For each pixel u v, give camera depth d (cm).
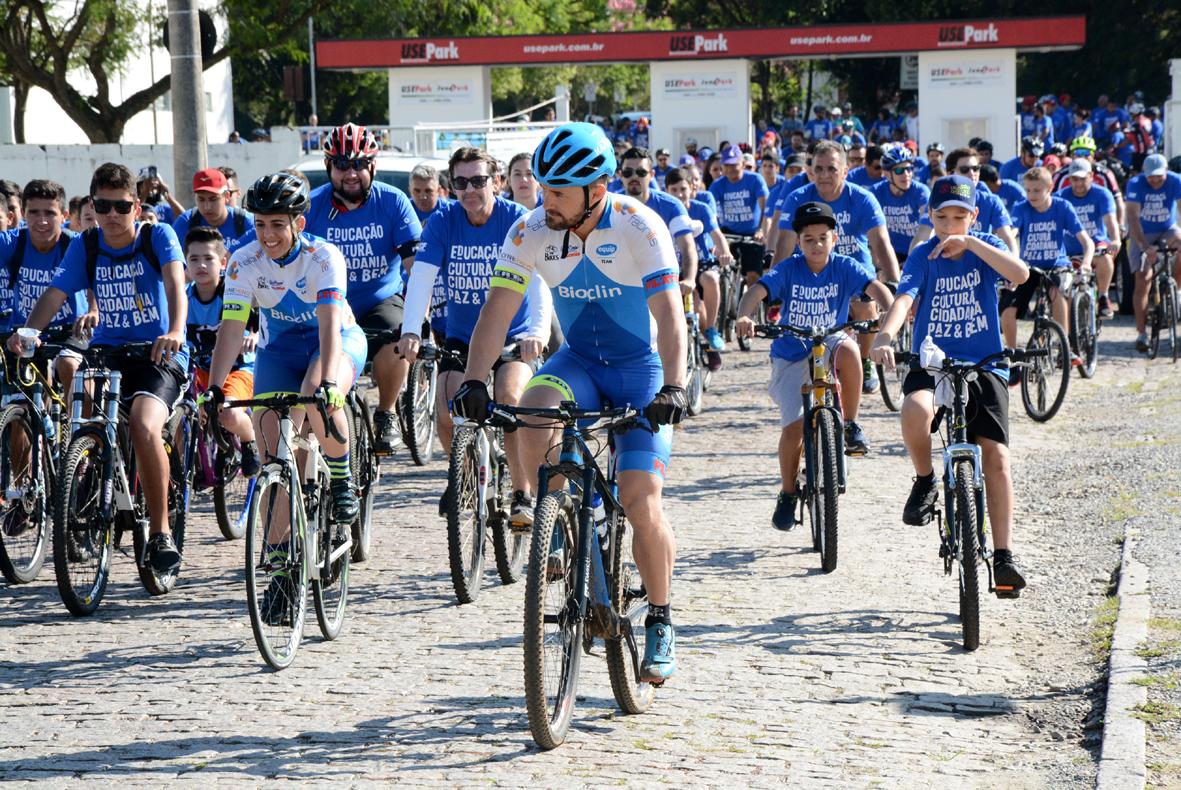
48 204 1087
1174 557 934
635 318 672
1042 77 6062
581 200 633
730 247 2206
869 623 843
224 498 1077
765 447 1435
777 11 6444
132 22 3550
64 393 1026
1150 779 596
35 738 673
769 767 623
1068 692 718
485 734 665
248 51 3800
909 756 638
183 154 1695
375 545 1063
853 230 1362
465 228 1031
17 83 3916
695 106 4275
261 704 714
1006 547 816
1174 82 4050
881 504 1173
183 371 948
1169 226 2047
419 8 4478
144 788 609
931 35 4116
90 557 891
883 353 812
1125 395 1672
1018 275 835
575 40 4319
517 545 955
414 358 970
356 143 1102
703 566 980
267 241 787
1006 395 839
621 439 666
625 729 670
